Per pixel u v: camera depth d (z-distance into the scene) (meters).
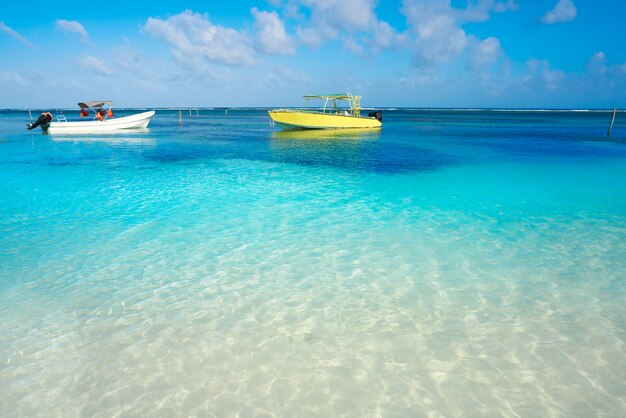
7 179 12.10
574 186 11.45
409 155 18.31
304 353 3.82
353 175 13.06
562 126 44.25
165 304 4.70
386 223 7.80
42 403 3.16
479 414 3.07
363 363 3.67
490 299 4.84
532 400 3.21
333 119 28.55
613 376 3.49
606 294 4.95
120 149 20.23
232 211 8.59
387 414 3.07
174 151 19.48
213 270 5.65
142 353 3.79
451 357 3.75
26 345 3.88
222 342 3.99
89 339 4.00
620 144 23.53
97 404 3.15
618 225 7.73
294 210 8.69
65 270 5.57
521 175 13.25
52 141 23.73
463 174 13.38
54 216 8.15
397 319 4.41
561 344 3.95
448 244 6.67
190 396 3.25
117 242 6.68
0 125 41.50
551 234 7.19
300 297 4.90
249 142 23.81
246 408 3.12
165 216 8.19
